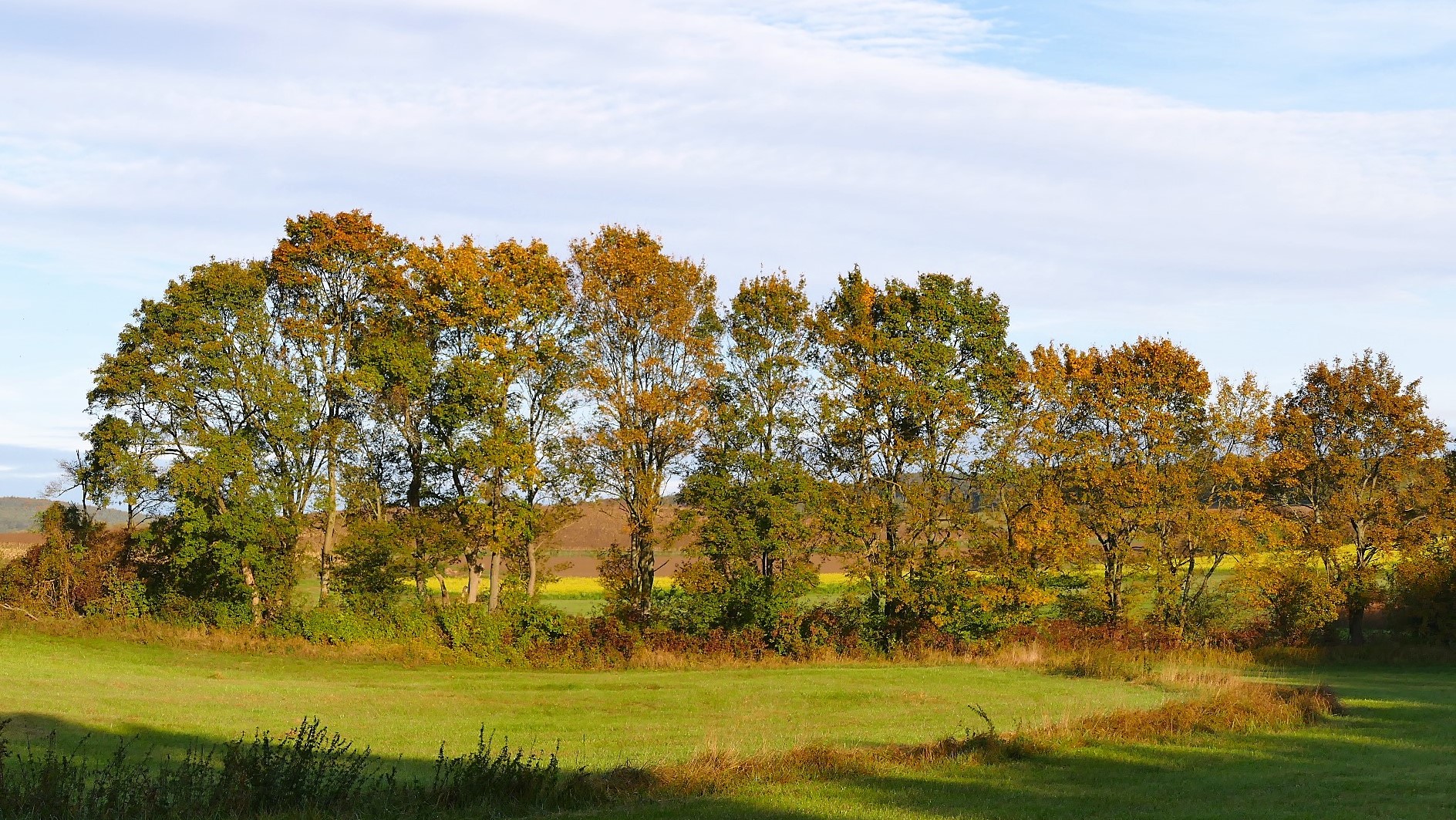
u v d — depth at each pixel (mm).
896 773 17766
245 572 47625
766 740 22219
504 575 50906
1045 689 32406
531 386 48438
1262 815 14992
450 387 45656
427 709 27500
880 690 32281
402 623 44531
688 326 47688
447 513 47719
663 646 43375
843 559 47969
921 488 47375
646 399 45219
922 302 49875
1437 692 35125
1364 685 38062
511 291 46594
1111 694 31094
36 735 19875
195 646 42469
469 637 43344
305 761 14305
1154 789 16953
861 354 49812
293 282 49344
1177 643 48844
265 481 47156
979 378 49688
